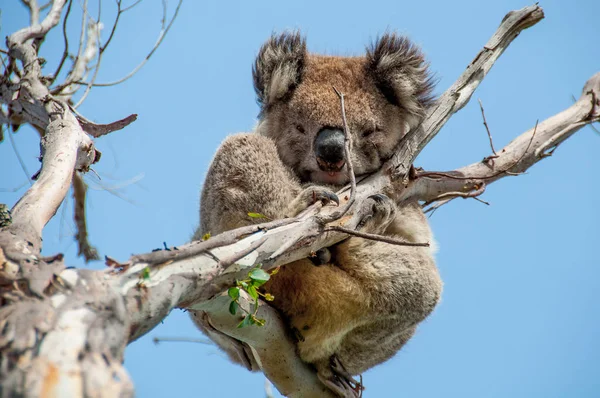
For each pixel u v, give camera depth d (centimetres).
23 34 1046
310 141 1084
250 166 902
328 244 804
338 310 915
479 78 1005
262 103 1169
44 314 447
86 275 488
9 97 999
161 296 517
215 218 911
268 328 867
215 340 1091
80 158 828
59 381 407
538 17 1015
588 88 1205
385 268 937
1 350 423
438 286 1035
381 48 1156
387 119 1122
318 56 1236
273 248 668
